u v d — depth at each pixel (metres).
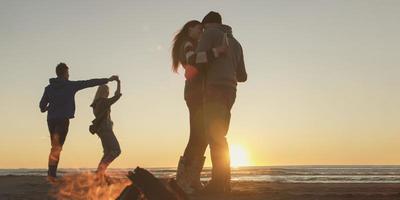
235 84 6.05
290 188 7.66
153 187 2.87
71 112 9.24
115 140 9.07
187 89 6.66
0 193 6.28
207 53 5.79
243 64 6.35
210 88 5.86
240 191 6.31
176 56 6.86
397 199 5.50
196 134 6.59
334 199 5.43
